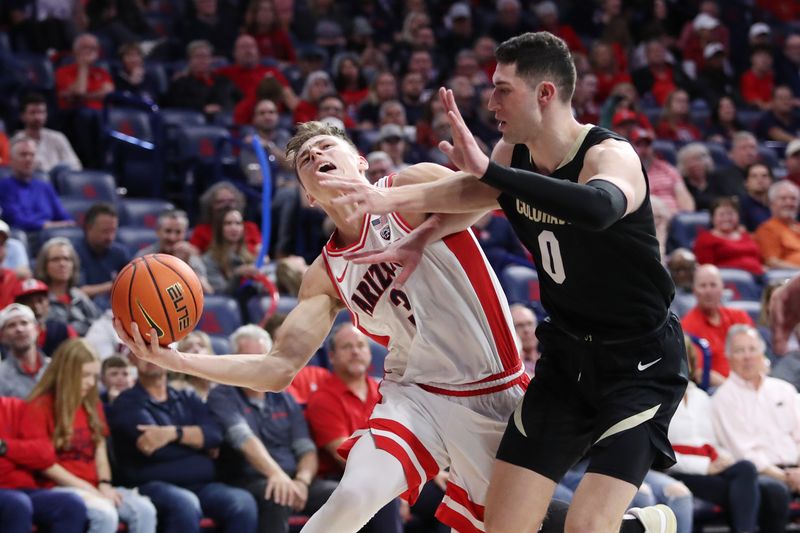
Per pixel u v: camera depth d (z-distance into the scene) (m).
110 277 9.72
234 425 7.60
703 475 8.36
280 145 12.20
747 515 8.16
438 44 16.36
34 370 7.60
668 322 4.41
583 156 4.09
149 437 7.41
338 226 4.72
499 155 4.46
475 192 4.25
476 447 4.75
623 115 12.95
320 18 16.39
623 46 17.19
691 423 8.46
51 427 7.19
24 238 9.78
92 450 7.29
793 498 8.88
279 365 4.62
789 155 13.39
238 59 13.77
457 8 16.44
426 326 4.68
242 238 10.00
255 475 7.61
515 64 4.07
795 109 16.38
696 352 9.00
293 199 11.09
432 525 7.87
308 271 4.83
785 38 18.75
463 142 3.53
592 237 4.16
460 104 13.25
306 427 7.93
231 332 9.12
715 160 14.24
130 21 14.94
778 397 8.62
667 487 8.00
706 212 12.31
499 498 4.50
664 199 12.49
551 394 4.50
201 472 7.54
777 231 11.91
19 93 12.70
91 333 8.52
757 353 8.61
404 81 14.01
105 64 13.37
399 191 4.10
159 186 12.10
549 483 4.48
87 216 9.70
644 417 4.28
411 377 4.78
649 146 12.68
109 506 7.05
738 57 18.14
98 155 12.34
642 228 4.16
